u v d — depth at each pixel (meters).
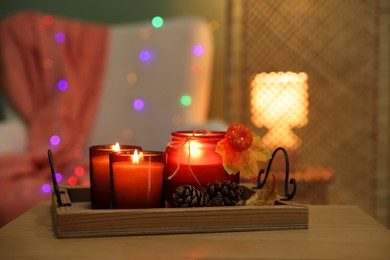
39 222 0.84
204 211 0.76
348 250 0.69
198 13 2.47
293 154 1.91
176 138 0.90
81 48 2.19
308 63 1.99
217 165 0.88
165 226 0.75
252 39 2.02
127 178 0.79
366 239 0.74
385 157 2.00
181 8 2.49
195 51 2.07
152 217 0.75
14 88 2.16
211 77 2.44
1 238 0.73
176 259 0.64
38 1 2.63
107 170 0.87
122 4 2.54
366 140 1.97
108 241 0.71
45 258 0.64
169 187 0.90
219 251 0.67
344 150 1.99
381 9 1.92
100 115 2.15
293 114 1.95
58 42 2.17
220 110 2.43
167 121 2.05
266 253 0.67
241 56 2.10
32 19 2.21
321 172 1.83
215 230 0.76
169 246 0.69
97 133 2.13
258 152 0.89
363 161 1.98
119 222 0.74
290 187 1.83
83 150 2.11
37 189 1.55
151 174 0.79
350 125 1.98
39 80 2.17
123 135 2.10
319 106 1.99
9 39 2.21
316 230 0.79
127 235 0.74
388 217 2.00
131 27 2.23
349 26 1.96
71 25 2.21
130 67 2.16
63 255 0.65
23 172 1.75
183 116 2.03
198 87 2.06
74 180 1.66
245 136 0.87
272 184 0.85
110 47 2.21
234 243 0.71
